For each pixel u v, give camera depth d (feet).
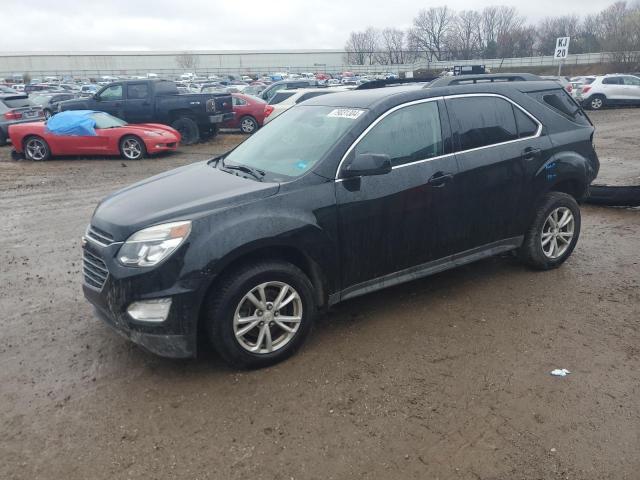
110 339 13.35
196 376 11.66
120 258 11.05
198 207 11.41
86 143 44.39
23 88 158.40
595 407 10.29
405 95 13.80
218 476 8.82
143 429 10.00
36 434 9.91
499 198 15.05
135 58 340.18
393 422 10.03
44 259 19.51
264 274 11.46
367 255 13.03
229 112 56.18
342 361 12.12
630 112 75.36
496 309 14.47
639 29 186.50
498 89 15.47
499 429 9.77
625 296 15.08
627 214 23.98
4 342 13.29
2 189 32.71
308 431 9.84
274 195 11.82
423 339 13.00
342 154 12.64
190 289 10.78
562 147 16.33
